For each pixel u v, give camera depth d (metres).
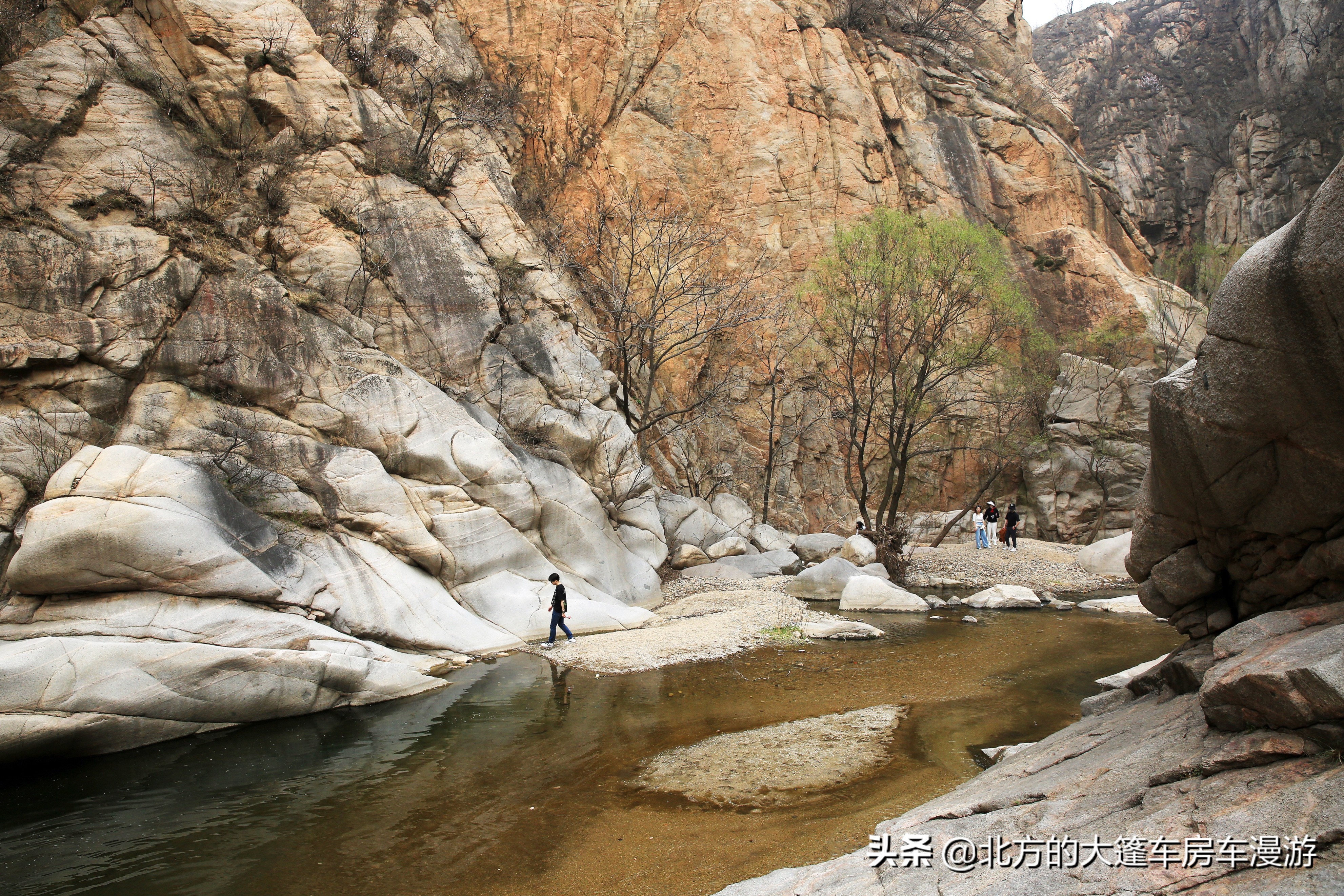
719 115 29.72
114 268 13.34
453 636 12.75
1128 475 28.19
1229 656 5.15
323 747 8.58
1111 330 31.56
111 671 8.52
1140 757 4.98
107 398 12.71
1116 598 18.44
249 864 6.04
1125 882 3.71
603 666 11.97
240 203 16.03
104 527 9.48
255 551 10.94
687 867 5.88
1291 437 4.97
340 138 17.91
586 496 16.97
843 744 8.49
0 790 7.48
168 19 17.19
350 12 21.16
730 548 21.92
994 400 27.52
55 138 14.45
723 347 27.81
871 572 19.56
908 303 22.14
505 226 20.11
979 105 35.97
